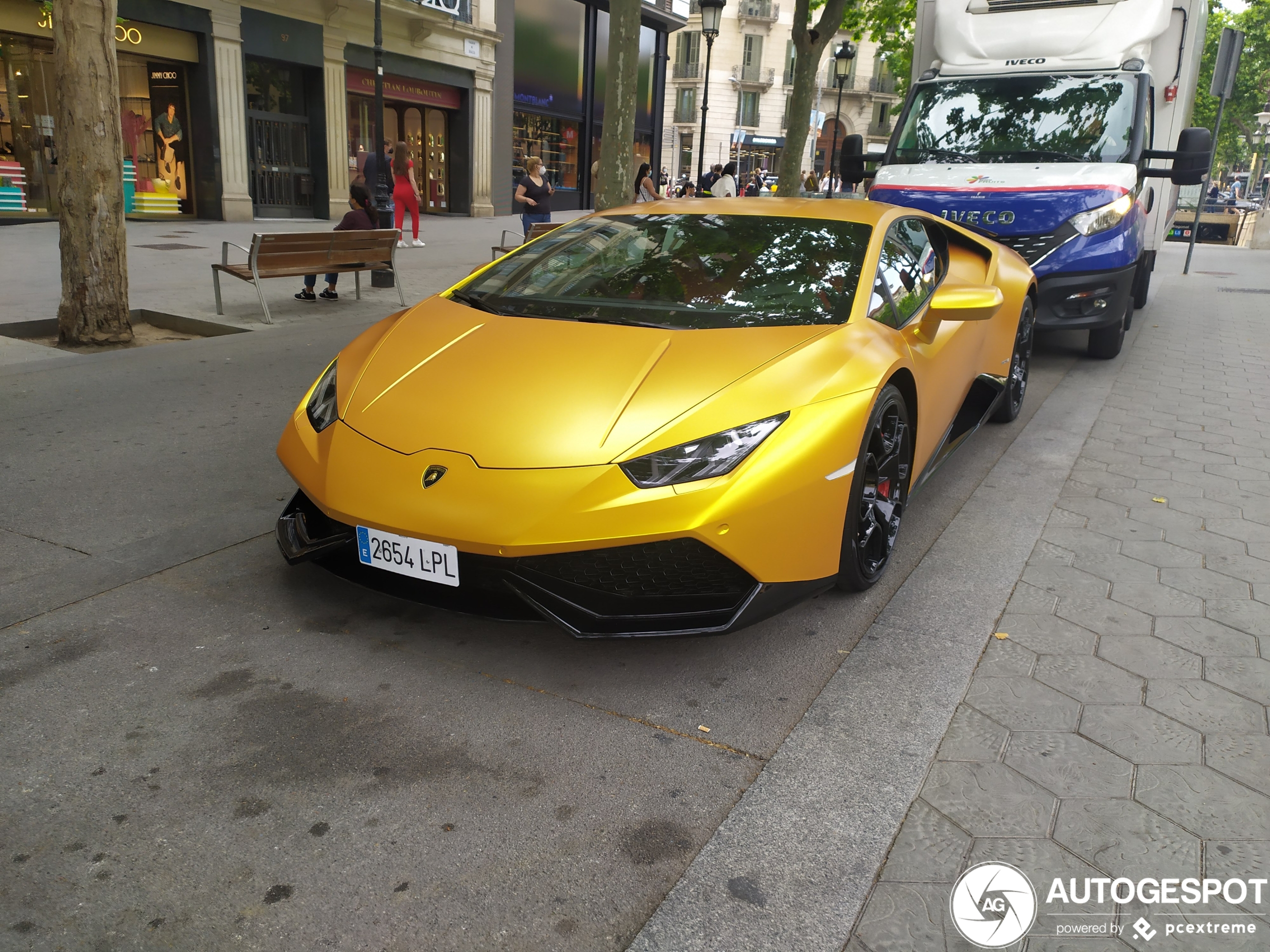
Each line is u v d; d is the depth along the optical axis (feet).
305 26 57.67
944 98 23.79
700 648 8.77
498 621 7.84
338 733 7.23
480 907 5.55
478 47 71.82
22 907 5.41
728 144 161.68
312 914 5.45
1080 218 19.88
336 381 9.50
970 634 9.08
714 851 6.04
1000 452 15.38
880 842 6.17
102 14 20.35
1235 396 19.72
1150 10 22.85
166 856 5.87
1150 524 12.11
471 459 7.78
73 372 18.74
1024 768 6.98
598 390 8.21
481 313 10.21
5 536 10.80
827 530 8.39
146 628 8.77
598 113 88.79
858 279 10.39
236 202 55.47
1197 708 7.84
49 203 48.93
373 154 43.04
